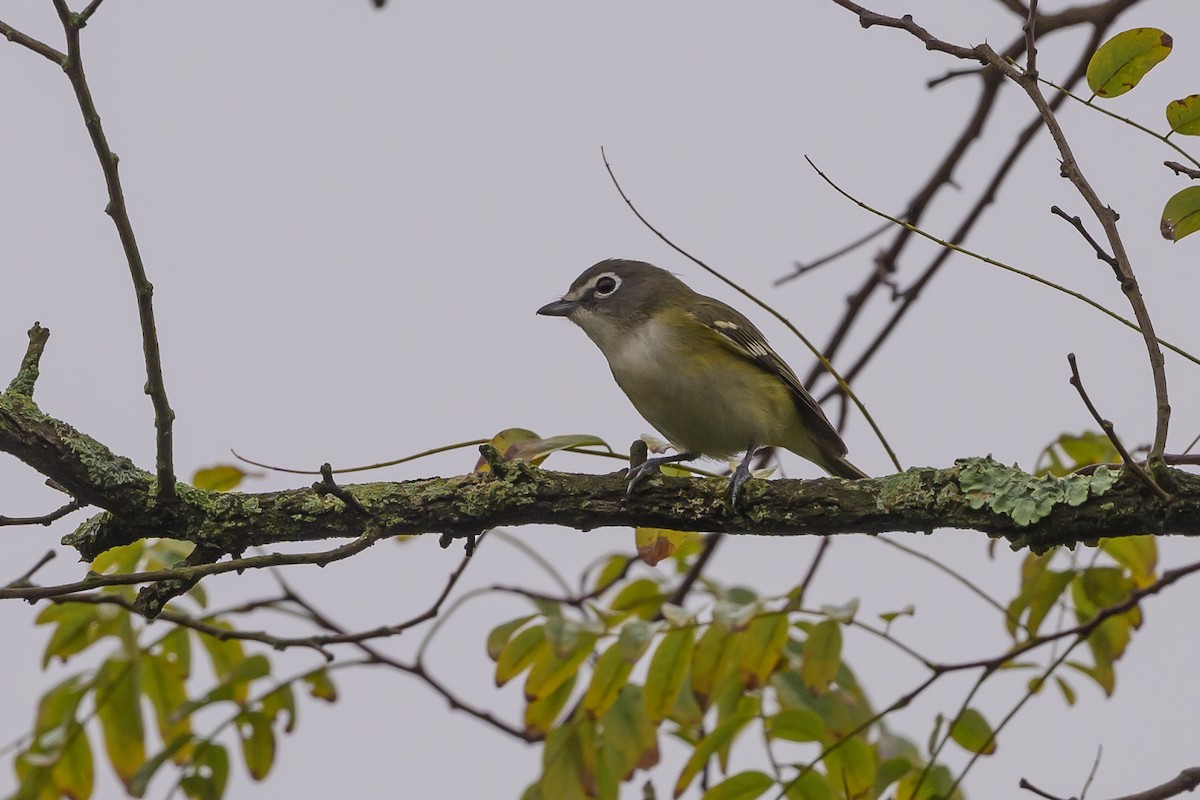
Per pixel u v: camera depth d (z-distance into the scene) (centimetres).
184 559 1138
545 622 1048
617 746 1066
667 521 1038
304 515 1016
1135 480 909
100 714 1200
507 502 1027
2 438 970
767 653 1043
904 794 1102
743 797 1027
